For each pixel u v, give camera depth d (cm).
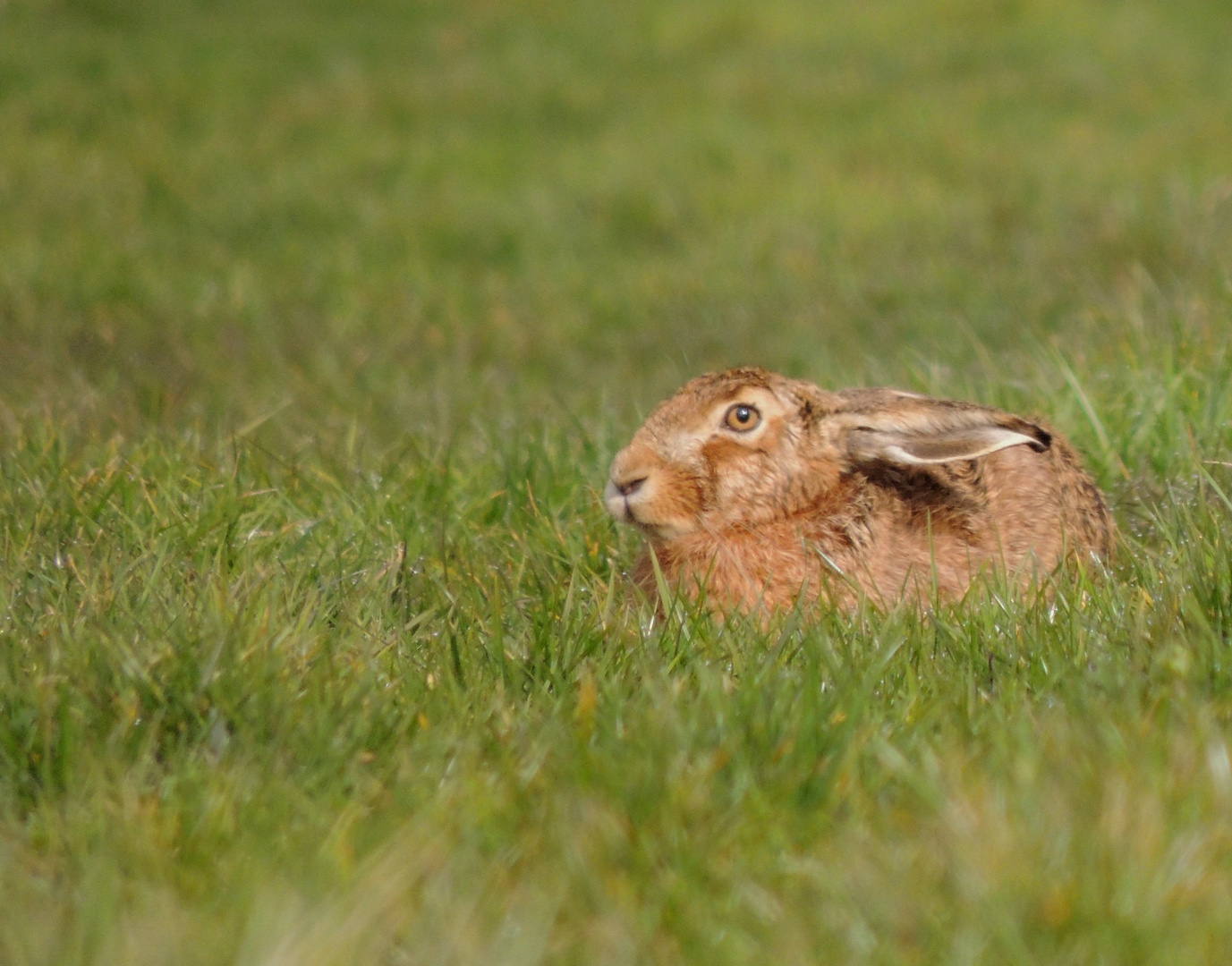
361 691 1453
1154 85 7119
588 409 3031
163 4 9262
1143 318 3119
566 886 1130
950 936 1057
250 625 1543
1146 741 1277
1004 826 1145
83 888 1148
